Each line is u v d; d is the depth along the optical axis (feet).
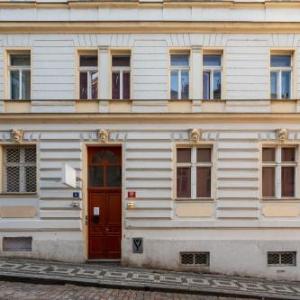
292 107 39.24
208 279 35.53
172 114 38.50
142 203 38.60
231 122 38.86
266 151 39.93
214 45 39.29
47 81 38.88
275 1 39.04
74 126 38.81
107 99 38.83
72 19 38.99
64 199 38.65
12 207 38.60
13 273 32.63
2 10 38.88
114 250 39.47
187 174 39.88
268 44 39.37
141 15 39.14
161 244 38.45
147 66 39.14
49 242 38.37
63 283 31.63
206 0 39.09
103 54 39.14
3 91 38.75
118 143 38.83
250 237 38.68
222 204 38.73
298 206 39.01
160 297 29.50
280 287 34.91
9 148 39.45
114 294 29.53
